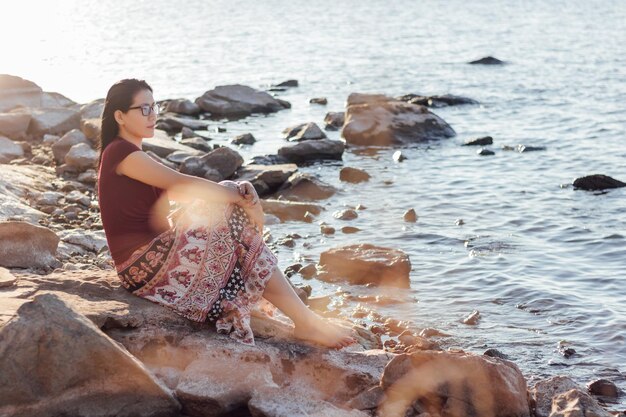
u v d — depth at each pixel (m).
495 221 11.20
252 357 5.19
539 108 21.19
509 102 22.23
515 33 44.28
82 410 4.68
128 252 5.55
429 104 21.80
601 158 15.33
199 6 73.94
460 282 8.80
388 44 38.97
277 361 5.30
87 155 12.57
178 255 5.48
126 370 4.74
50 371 4.64
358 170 13.68
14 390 4.57
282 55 34.53
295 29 47.97
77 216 10.16
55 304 4.77
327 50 36.31
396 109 17.34
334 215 11.43
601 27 47.22
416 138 17.03
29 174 11.94
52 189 11.50
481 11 62.47
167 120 18.00
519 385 5.09
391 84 26.05
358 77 27.80
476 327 7.61
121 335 5.30
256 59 33.19
